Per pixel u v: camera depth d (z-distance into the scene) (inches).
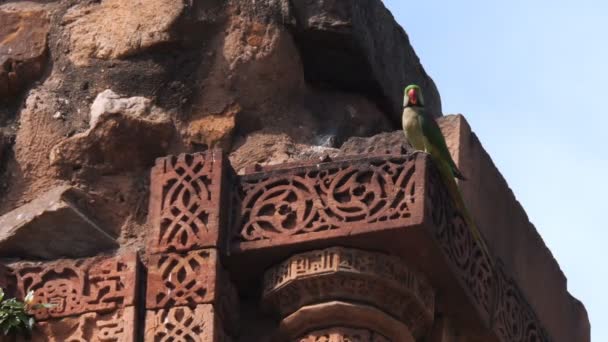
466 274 414.9
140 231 427.5
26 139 436.5
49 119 438.0
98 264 408.5
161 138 435.8
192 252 402.0
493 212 445.7
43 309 406.3
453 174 421.7
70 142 434.0
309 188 403.9
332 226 398.9
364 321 397.4
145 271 406.3
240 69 445.7
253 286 409.4
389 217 395.5
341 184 402.3
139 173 433.4
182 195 406.9
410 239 396.5
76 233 422.6
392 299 400.2
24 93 445.4
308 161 410.6
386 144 433.4
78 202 427.8
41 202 426.0
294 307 401.4
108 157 433.1
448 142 438.9
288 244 400.2
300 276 398.0
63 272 410.0
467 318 419.2
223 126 440.1
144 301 402.0
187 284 399.5
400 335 400.5
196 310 397.1
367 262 397.7
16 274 412.2
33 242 420.8
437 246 399.2
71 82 443.8
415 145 423.5
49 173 432.8
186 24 445.1
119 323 401.1
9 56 446.3
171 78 442.0
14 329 404.8
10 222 422.9
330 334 396.8
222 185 406.6
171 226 404.5
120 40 444.8
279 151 439.2
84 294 406.0
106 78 442.0
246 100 444.5
